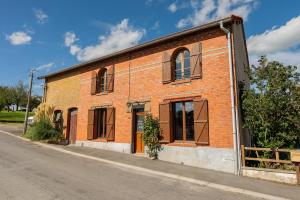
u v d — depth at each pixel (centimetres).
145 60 1256
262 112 895
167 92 1138
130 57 1328
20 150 1216
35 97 5056
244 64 1302
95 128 1468
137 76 1276
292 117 876
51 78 1898
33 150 1242
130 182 741
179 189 695
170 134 1095
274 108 883
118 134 1310
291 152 789
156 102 1170
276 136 906
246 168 869
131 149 1238
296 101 872
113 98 1373
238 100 978
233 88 955
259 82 927
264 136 919
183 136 1076
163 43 1192
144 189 680
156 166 971
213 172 905
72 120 1656
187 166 991
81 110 1562
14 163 921
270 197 648
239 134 922
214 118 980
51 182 698
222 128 954
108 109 1373
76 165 940
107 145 1349
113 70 1402
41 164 925
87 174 809
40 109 1778
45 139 1609
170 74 1134
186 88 1079
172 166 981
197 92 1043
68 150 1298
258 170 843
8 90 4859
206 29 1054
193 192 673
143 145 1219
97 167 925
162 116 1124
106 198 591
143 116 1239
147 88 1220
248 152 1004
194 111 1027
